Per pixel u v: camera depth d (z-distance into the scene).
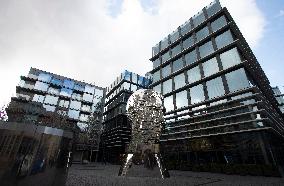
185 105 27.62
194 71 28.33
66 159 3.89
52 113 41.81
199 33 29.80
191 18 32.22
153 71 37.75
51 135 3.63
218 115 21.72
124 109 41.81
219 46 25.64
